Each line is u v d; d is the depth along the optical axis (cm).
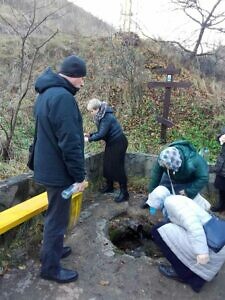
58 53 970
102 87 877
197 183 339
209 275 307
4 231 304
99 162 531
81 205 458
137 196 518
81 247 372
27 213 333
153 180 371
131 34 1078
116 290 312
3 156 507
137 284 322
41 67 901
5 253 339
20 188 381
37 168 280
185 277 320
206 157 628
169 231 309
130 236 465
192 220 285
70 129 255
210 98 890
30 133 628
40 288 304
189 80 943
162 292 314
